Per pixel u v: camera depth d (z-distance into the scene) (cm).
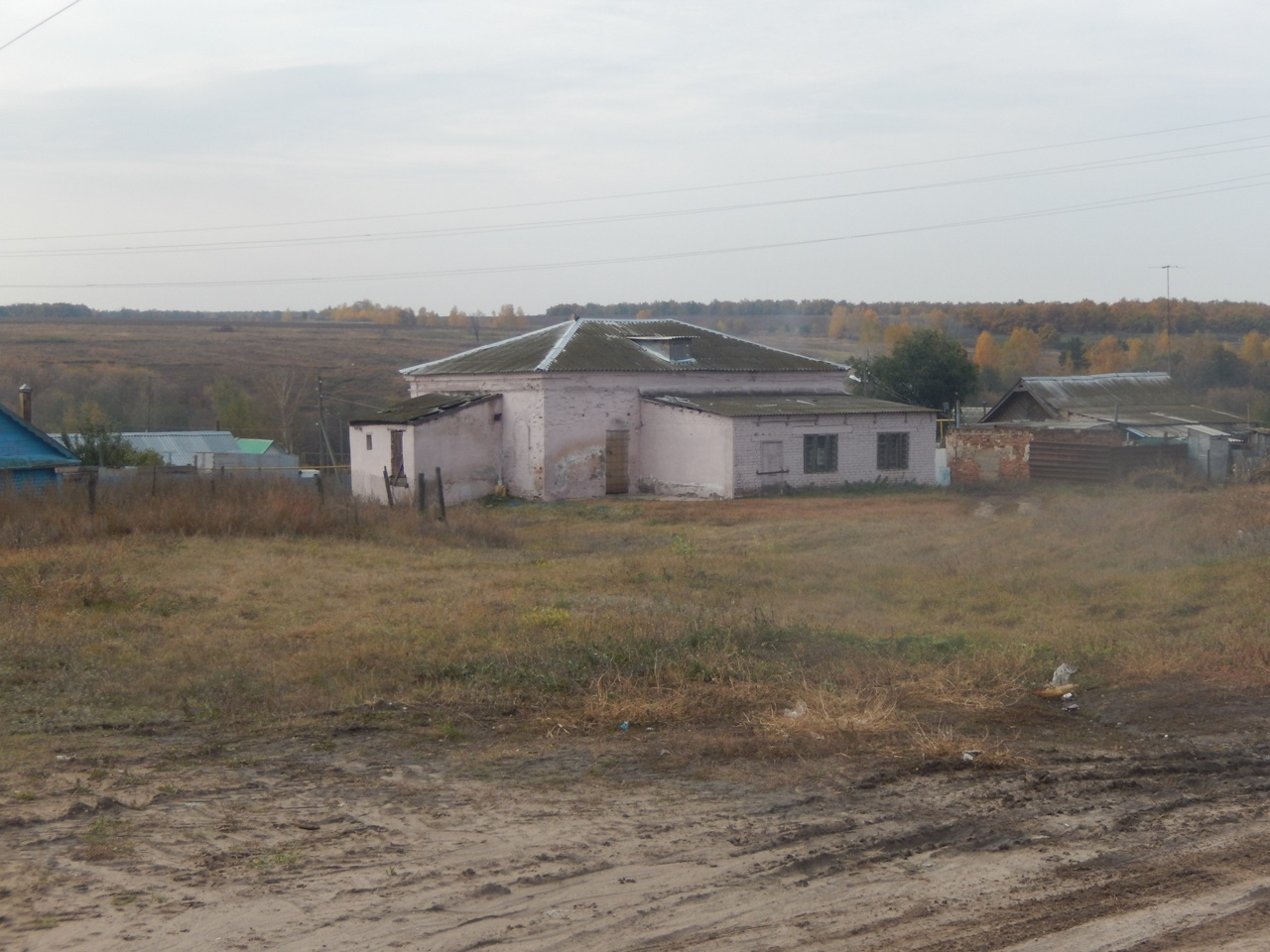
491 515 3144
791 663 1164
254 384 9131
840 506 3306
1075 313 14062
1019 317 14188
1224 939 550
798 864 646
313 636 1295
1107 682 1105
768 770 830
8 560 1727
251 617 1427
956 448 4319
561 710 998
